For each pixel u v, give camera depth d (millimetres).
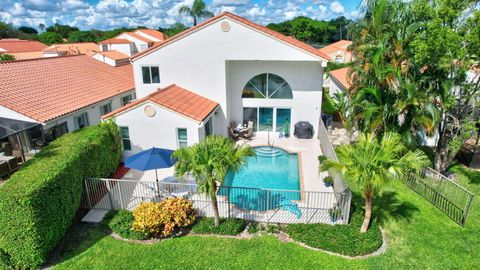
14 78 22562
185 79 23391
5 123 18828
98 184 14984
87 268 11250
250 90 25453
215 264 11336
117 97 28641
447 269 11023
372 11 16547
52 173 11961
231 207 14758
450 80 15422
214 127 23750
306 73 24203
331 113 31812
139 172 19062
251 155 12594
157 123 19281
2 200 10367
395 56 16172
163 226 12859
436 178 16250
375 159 10758
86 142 15391
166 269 11141
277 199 15617
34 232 10805
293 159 21734
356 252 11633
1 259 10969
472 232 12977
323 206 14938
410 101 15398
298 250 11953
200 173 11766
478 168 19016
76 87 25969
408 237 12688
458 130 16797
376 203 15195
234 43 21859
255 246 12219
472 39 13930
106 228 13430
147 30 99250
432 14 14852
